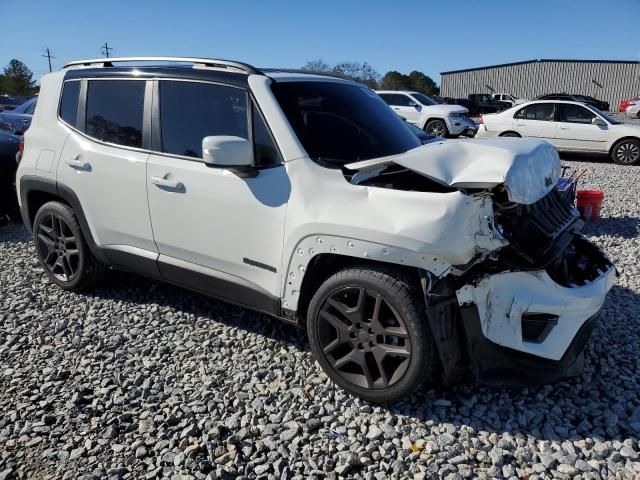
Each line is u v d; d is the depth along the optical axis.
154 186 3.61
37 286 4.67
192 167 3.45
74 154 4.08
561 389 3.13
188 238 3.54
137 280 4.76
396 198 2.75
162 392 3.12
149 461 2.57
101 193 3.94
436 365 2.86
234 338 3.72
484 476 2.47
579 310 2.96
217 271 3.50
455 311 2.73
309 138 3.20
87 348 3.60
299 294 3.10
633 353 3.54
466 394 3.06
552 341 2.91
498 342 2.80
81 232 4.23
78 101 4.16
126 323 3.97
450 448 2.62
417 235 2.63
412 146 3.74
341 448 2.64
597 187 10.21
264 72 3.52
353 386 2.98
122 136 3.85
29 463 2.57
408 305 2.72
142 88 3.77
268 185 3.13
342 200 2.88
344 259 3.01
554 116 14.34
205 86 3.49
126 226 3.87
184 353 3.53
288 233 3.04
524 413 2.89
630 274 5.03
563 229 3.21
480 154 2.86
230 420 2.85
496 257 2.78
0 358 3.50
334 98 3.63
